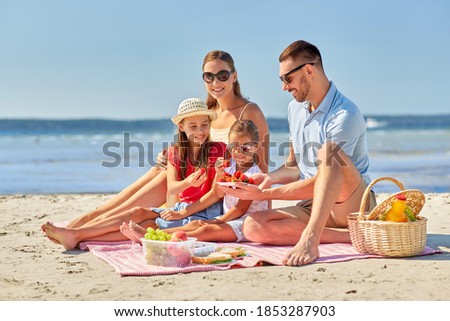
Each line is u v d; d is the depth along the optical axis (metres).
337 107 5.58
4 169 18.17
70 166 18.77
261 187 5.73
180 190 5.75
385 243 5.02
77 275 4.74
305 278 4.49
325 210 5.05
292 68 5.56
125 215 5.72
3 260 5.27
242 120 5.97
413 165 18.73
